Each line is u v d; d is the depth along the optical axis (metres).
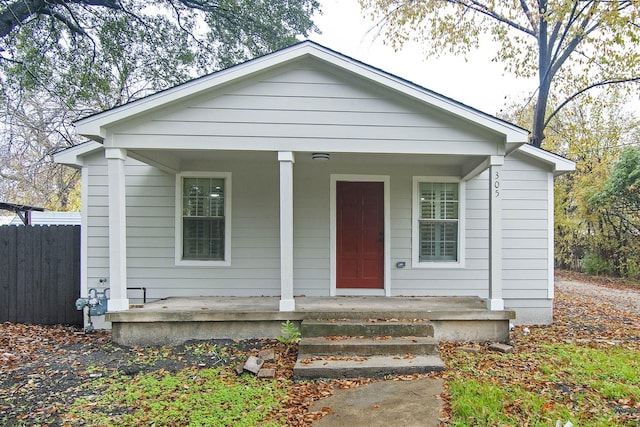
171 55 13.10
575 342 5.79
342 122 5.54
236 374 4.41
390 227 7.18
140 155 5.75
